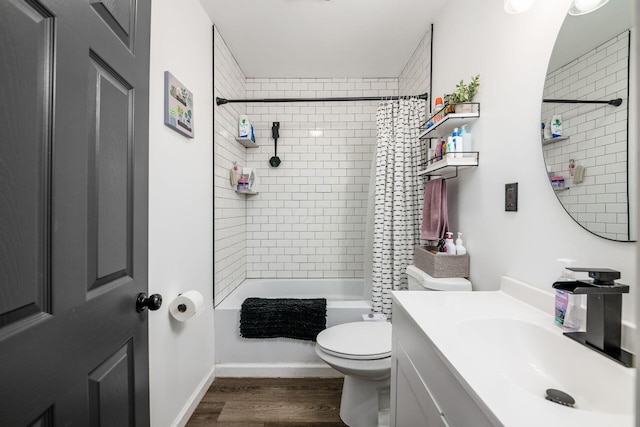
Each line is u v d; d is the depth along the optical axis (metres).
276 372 2.01
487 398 0.53
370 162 2.88
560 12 0.95
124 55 0.81
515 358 0.87
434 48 2.00
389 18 1.97
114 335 0.76
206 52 1.90
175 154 1.50
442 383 0.72
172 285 1.46
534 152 1.06
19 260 0.51
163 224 1.38
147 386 0.93
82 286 0.65
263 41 2.25
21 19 0.50
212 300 2.01
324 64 2.61
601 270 0.73
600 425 0.47
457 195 1.66
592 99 0.83
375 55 2.46
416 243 2.10
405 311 1.01
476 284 1.45
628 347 0.71
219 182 2.13
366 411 1.55
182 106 1.53
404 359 1.04
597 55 0.82
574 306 0.83
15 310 0.50
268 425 1.58
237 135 2.56
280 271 2.88
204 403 1.75
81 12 0.64
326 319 2.07
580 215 0.87
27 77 0.52
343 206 2.89
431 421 0.78
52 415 0.57
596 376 0.70
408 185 2.10
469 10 1.52
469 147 1.46
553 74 0.97
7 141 0.48
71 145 0.61
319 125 2.88
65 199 0.60
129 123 0.84
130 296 0.84
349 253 2.90
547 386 0.78
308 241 2.90
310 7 1.86
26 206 0.52
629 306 0.74
